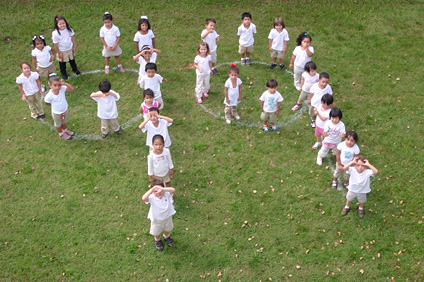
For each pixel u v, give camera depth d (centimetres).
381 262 711
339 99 1075
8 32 1327
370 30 1355
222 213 792
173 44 1294
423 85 1117
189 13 1438
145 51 1009
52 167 883
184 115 1028
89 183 845
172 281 685
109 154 918
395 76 1154
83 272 695
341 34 1341
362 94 1090
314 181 854
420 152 916
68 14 1414
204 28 1370
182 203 809
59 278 688
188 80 1149
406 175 863
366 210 796
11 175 862
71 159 904
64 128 957
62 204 805
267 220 779
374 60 1222
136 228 766
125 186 844
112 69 1189
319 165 888
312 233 757
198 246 737
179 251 729
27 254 720
